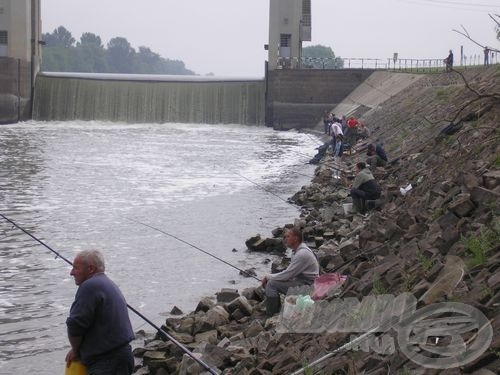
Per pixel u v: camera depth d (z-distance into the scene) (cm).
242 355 1130
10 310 1634
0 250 2206
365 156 3644
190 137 6506
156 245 2297
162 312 1611
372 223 1770
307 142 6119
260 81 7925
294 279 1317
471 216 1167
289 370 952
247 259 2095
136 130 7125
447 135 2347
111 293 834
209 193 3384
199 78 8381
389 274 1105
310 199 2973
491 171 1348
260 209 2945
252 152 5272
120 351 836
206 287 1812
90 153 5059
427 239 1177
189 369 1116
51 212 2872
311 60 8294
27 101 7738
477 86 3222
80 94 7838
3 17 7550
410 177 2334
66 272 1969
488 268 878
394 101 5334
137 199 3212
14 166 4262
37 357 1358
